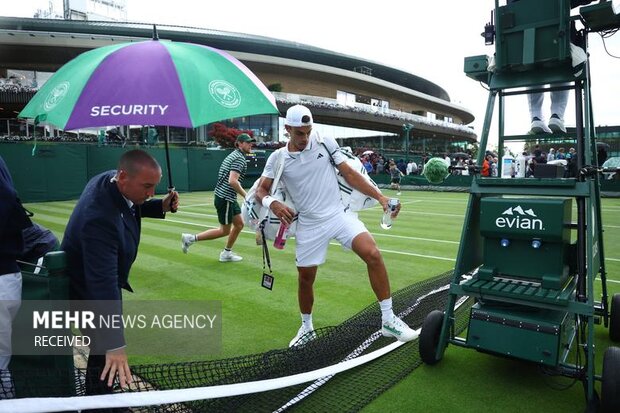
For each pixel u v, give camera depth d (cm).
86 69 195
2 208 183
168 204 272
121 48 203
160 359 313
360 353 325
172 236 841
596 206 309
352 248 304
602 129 2308
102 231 197
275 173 317
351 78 5347
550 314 269
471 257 306
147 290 482
